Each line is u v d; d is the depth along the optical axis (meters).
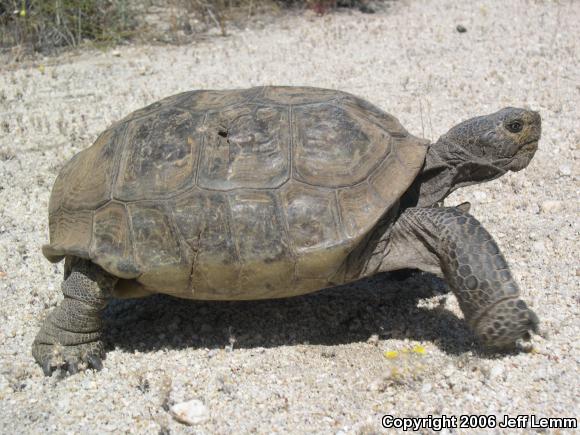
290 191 0.57
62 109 1.08
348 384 0.58
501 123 0.61
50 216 0.63
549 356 0.58
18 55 1.31
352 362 0.60
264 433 0.54
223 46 1.36
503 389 0.56
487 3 1.55
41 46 1.35
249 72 1.20
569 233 0.73
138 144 0.60
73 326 0.60
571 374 0.56
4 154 0.95
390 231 0.60
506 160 0.62
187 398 0.57
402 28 1.41
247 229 0.57
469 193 0.82
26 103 1.11
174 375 0.60
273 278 0.58
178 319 0.67
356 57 1.25
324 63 1.23
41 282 0.72
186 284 0.58
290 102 0.61
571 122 0.94
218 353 0.62
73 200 0.61
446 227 0.57
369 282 0.70
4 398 0.58
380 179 0.59
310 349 0.62
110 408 0.57
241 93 0.64
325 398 0.57
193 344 0.63
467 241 0.56
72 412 0.57
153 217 0.58
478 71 1.14
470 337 0.61
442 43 1.30
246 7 1.54
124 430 0.55
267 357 0.61
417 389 0.56
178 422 0.55
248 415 0.56
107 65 1.27
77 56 1.33
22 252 0.76
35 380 0.60
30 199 0.86
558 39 1.26
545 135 0.92
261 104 0.61
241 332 0.65
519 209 0.79
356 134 0.60
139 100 1.10
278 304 0.68
